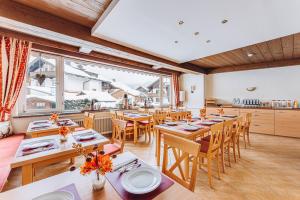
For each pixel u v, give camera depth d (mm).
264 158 3002
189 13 2119
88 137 1891
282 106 4973
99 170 873
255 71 5477
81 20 2561
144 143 3926
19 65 3088
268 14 2098
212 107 5832
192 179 1155
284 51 4086
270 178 2271
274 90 5129
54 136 1989
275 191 1964
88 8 2227
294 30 2557
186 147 1237
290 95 4863
